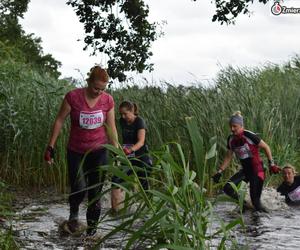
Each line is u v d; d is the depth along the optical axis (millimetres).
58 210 9656
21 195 11289
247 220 8781
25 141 12523
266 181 11953
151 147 12422
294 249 6684
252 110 12797
